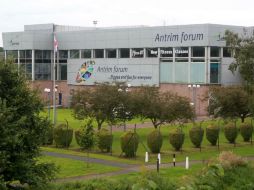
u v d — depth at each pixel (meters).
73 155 37.91
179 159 36.69
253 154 39.50
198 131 43.38
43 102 20.03
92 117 46.53
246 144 47.03
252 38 59.50
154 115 46.72
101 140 39.53
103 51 89.75
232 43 59.69
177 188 15.93
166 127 58.25
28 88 19.33
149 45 82.31
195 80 76.75
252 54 57.81
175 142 41.56
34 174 17.70
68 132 42.47
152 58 81.62
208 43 75.19
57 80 96.00
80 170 31.08
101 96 46.22
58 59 96.50
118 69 86.50
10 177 17.19
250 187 18.41
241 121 58.62
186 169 31.09
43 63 95.94
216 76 76.69
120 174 29.97
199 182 17.27
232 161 20.39
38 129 18.86
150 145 39.62
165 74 80.38
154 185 15.49
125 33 85.62
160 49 81.00
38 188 18.16
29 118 18.62
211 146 44.94
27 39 95.12
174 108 46.25
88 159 34.03
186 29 77.38
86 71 91.56
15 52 96.88
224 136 51.44
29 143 18.20
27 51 95.62
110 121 47.75
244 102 51.69
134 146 37.50
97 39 90.19
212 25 75.69
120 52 87.06
